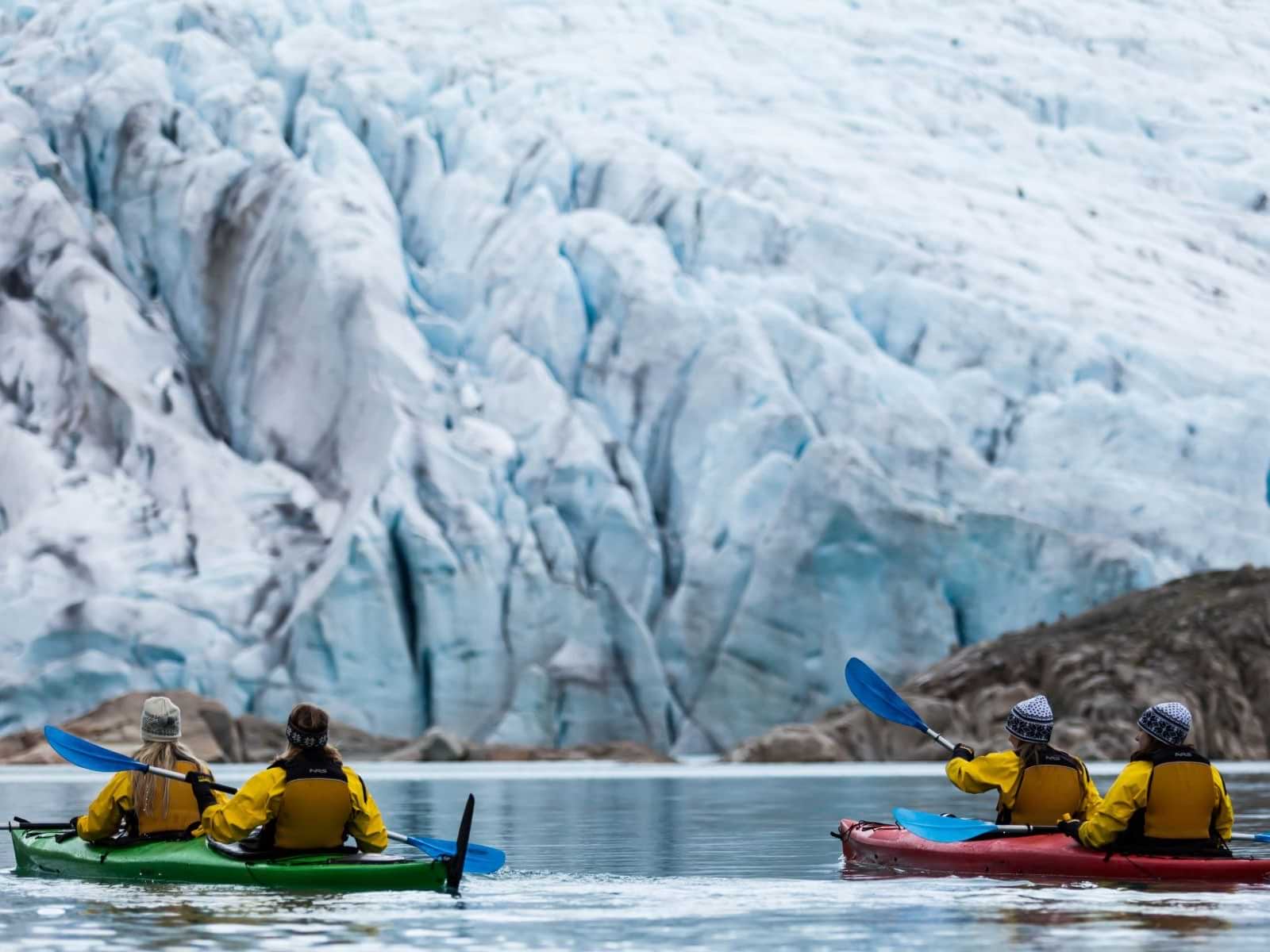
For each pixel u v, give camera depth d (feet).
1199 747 490.49
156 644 607.37
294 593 632.38
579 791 303.48
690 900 113.80
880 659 630.74
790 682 630.33
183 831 129.49
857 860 144.77
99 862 125.80
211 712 515.50
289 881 117.19
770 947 90.68
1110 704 492.54
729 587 654.12
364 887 116.88
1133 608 560.20
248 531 653.30
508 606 628.69
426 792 298.76
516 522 647.56
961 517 648.79
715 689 634.84
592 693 616.39
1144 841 126.41
